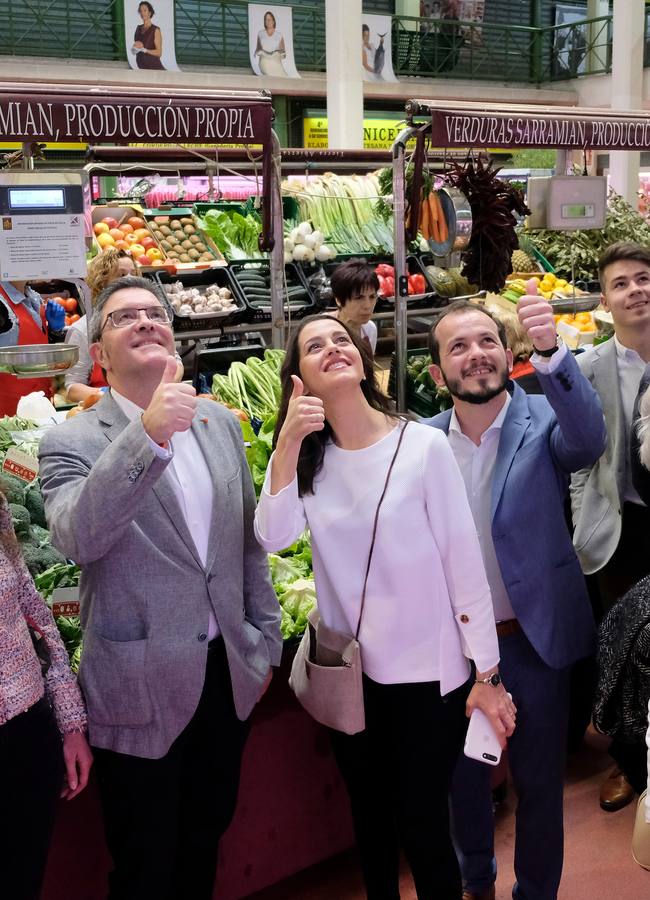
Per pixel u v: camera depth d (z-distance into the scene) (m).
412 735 1.97
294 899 2.61
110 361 1.96
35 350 3.12
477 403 2.17
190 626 1.89
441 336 2.19
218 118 3.53
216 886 2.47
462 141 3.93
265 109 3.63
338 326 2.00
